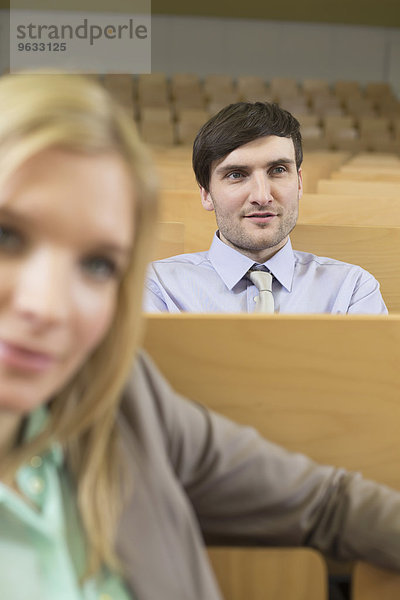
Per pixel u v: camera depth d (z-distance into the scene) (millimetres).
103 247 374
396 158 4082
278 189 1210
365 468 719
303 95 7359
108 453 502
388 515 605
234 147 1188
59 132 352
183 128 5551
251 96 7090
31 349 364
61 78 379
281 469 611
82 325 377
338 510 619
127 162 382
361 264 1416
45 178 354
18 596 439
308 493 616
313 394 709
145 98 6855
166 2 7238
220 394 705
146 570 488
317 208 1733
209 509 607
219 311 1241
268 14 7582
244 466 599
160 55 7715
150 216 408
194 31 7719
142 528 500
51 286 358
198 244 1636
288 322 702
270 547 642
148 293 1253
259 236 1215
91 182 364
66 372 387
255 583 642
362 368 709
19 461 455
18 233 361
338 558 631
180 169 2279
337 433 714
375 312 1263
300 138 1262
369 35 7914
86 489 477
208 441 590
